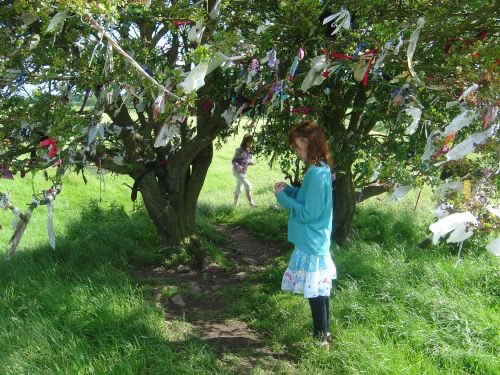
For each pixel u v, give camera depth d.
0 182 8.02
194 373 3.23
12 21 3.78
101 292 4.21
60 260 5.20
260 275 5.23
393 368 3.19
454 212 2.66
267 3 4.25
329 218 3.41
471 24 3.79
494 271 4.64
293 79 3.91
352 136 5.35
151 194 5.38
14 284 4.30
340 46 3.70
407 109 3.52
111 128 4.68
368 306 4.01
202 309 4.48
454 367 3.29
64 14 2.81
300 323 3.95
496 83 2.74
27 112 3.63
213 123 4.91
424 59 3.91
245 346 3.76
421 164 3.65
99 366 3.16
